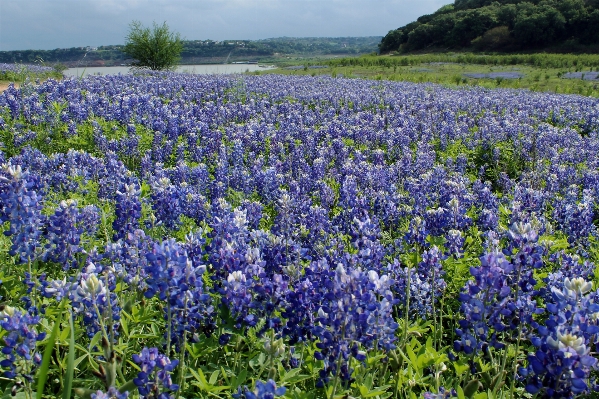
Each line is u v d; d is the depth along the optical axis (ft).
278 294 12.42
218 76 112.37
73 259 15.14
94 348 13.25
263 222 25.03
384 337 11.41
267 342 11.55
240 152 37.40
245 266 13.44
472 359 12.64
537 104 78.43
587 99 93.56
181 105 62.90
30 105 47.39
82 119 47.24
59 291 13.29
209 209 22.22
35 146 39.29
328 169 38.22
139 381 9.68
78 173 27.66
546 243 19.53
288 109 66.74
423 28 351.25
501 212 27.35
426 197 28.86
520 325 12.95
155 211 19.33
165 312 13.34
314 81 111.34
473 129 57.88
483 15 325.21
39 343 12.27
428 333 16.29
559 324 9.99
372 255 15.75
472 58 236.84
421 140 49.52
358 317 10.34
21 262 14.90
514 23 309.01
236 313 12.48
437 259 15.96
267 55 413.18
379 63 234.99
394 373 12.84
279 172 35.58
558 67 196.85
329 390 10.94
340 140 43.93
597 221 29.73
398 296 16.51
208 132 45.52
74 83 69.51
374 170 32.63
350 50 634.43
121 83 77.00
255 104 71.26
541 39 296.10
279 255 15.65
